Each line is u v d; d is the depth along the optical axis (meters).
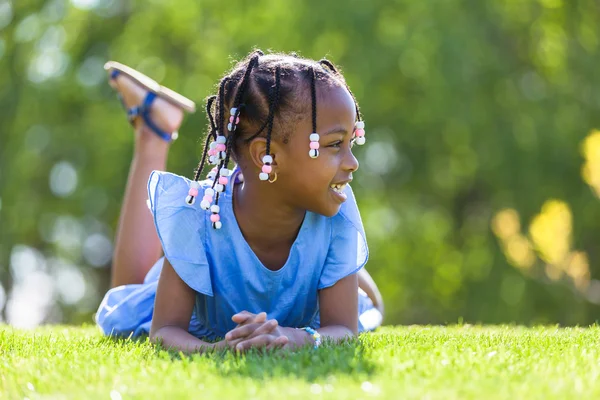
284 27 19.48
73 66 21.27
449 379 3.17
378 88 19.14
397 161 20.42
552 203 18.69
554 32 19.84
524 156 18.78
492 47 19.25
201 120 19.47
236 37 19.88
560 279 18.84
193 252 4.44
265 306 4.64
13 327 6.09
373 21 18.83
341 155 4.15
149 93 6.62
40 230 21.28
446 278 20.91
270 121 4.11
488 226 19.95
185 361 3.61
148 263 6.16
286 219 4.41
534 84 19.84
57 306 22.56
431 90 18.47
